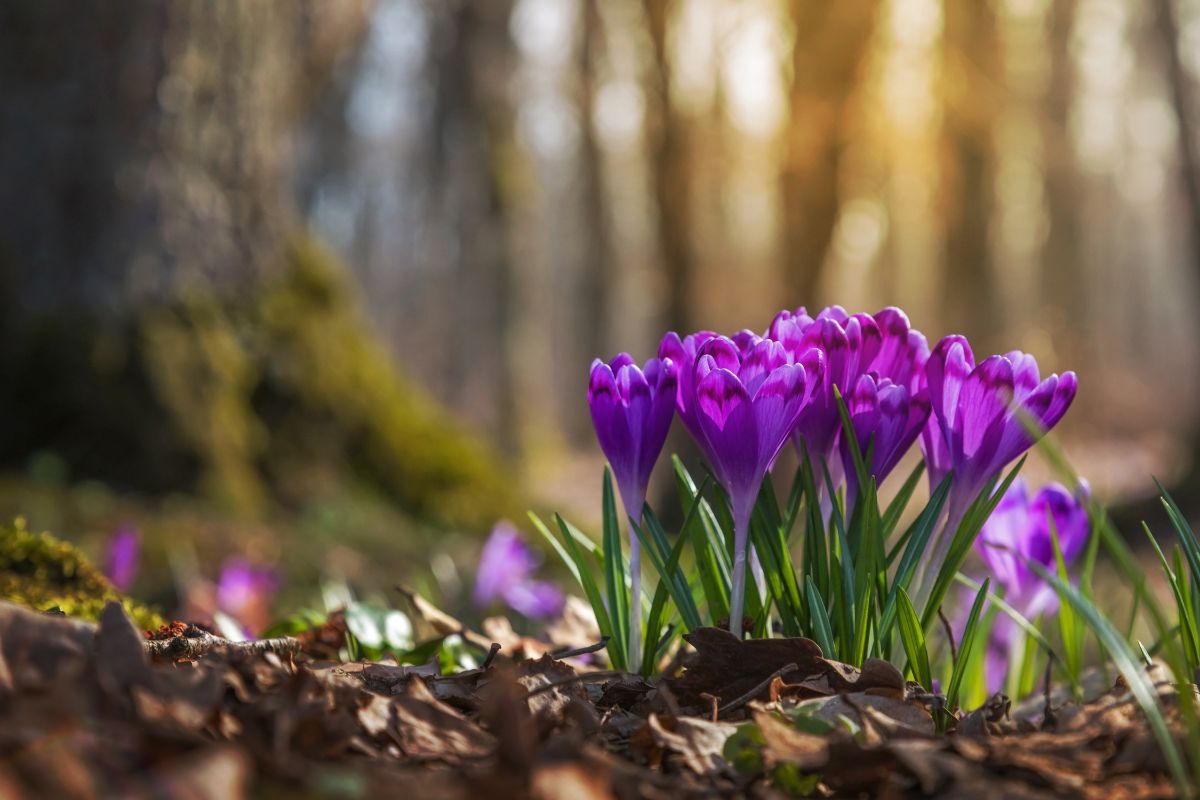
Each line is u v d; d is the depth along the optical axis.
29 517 5.68
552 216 30.89
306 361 7.46
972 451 1.65
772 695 1.56
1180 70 15.26
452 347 24.16
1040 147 20.77
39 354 6.69
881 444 1.72
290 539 6.11
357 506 6.91
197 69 7.16
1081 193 27.12
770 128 14.11
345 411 7.50
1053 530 1.96
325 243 8.22
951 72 16.03
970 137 17.47
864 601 1.67
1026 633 2.21
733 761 1.35
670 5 14.48
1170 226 35.03
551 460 26.80
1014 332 28.56
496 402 21.69
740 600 1.67
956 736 1.46
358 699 1.36
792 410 1.62
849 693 1.56
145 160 7.02
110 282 6.90
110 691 1.17
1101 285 37.62
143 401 6.70
